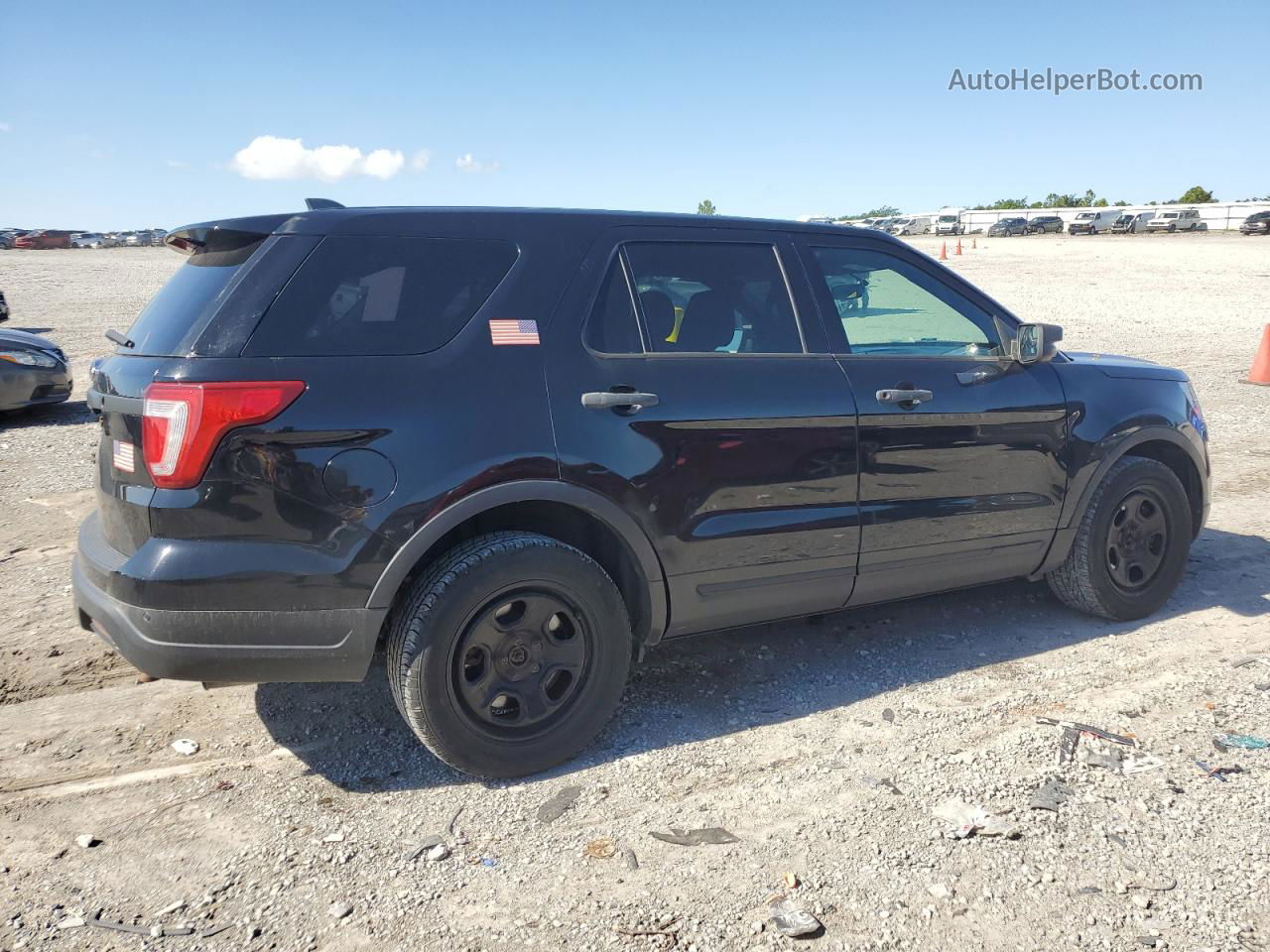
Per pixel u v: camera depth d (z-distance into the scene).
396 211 3.28
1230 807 3.04
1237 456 8.30
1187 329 17.36
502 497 3.13
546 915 2.58
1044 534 4.33
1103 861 2.78
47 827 2.98
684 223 3.73
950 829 2.94
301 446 2.91
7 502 6.86
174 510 2.85
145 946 2.46
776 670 4.14
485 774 3.24
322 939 2.50
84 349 15.32
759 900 2.62
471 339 3.20
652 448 3.38
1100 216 63.81
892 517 3.89
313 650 2.98
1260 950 2.41
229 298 2.98
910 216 85.19
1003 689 3.93
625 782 3.26
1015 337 4.26
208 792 3.20
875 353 3.97
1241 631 4.52
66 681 4.01
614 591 3.36
